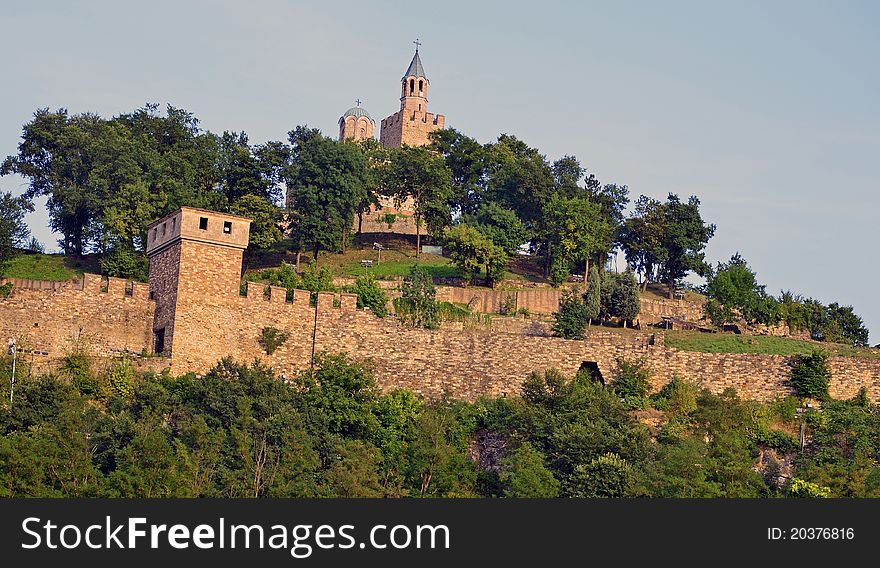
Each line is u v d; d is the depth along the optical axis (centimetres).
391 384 12469
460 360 12588
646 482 10531
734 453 11319
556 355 12675
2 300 11806
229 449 10475
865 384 12631
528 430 11438
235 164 16025
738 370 12719
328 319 12525
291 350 12394
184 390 11369
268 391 11288
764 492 10869
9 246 14725
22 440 9831
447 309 14612
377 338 12544
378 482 10556
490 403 12094
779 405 12450
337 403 11475
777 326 15850
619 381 12638
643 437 11275
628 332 14838
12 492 9600
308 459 10544
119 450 10125
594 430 11150
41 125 15688
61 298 11956
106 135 15600
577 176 18712
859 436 11600
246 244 12394
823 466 11175
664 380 12725
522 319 14775
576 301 14588
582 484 10519
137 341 12188
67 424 10331
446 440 11475
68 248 15400
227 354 12150
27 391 10744
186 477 10038
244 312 12288
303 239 16012
